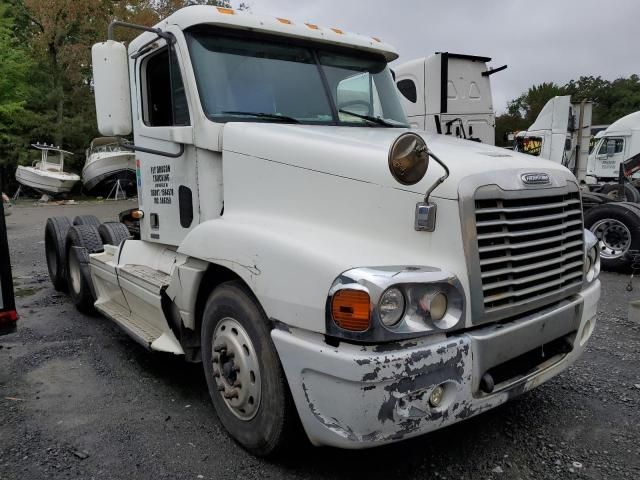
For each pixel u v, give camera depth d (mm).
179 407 3881
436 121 10961
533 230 2957
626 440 3391
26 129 28812
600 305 6699
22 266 9469
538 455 3225
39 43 29031
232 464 3137
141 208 4691
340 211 2953
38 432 3525
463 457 3207
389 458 3199
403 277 2463
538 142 15273
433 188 2648
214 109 3686
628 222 8633
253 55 3945
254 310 3020
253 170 3381
